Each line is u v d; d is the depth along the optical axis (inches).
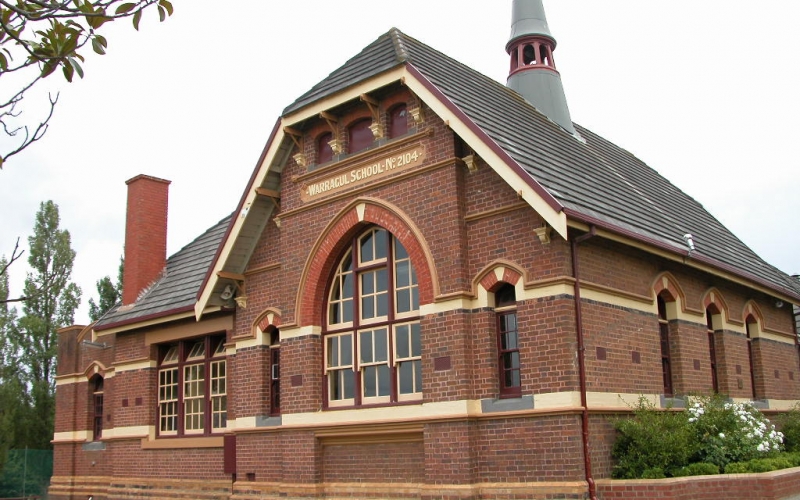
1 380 1455.5
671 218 757.9
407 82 601.6
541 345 533.0
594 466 518.6
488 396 552.4
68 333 1026.7
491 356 558.3
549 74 949.2
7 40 220.4
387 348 619.8
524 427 531.5
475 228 581.3
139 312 889.5
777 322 874.1
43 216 1573.6
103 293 1638.8
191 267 908.0
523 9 989.2
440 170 596.1
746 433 579.8
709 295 717.3
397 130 639.1
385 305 634.2
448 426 558.3
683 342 655.1
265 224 745.6
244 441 722.2
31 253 1547.7
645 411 558.3
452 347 565.3
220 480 763.4
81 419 986.1
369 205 639.8
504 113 671.1
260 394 721.0
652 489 492.4
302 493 644.1
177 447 812.6
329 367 663.8
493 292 572.7
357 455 626.5
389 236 637.3
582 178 632.4
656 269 637.3
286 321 687.1
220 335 815.7
